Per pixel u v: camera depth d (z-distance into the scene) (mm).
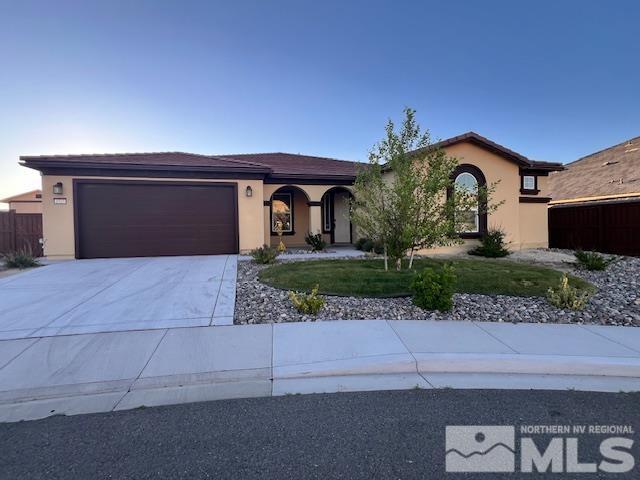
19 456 2676
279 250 13781
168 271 9891
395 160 8766
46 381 3902
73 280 8758
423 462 2576
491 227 13914
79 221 12461
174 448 2762
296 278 8359
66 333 5312
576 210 16016
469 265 10391
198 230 13430
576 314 6191
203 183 13438
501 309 6453
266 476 2420
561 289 6848
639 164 18109
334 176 16156
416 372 4277
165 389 3791
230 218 13719
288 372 4102
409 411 3328
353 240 18719
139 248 12953
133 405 3471
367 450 2719
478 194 9086
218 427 3061
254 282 8516
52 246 12250
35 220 14312
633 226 13797
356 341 4945
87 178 12469
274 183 15891
